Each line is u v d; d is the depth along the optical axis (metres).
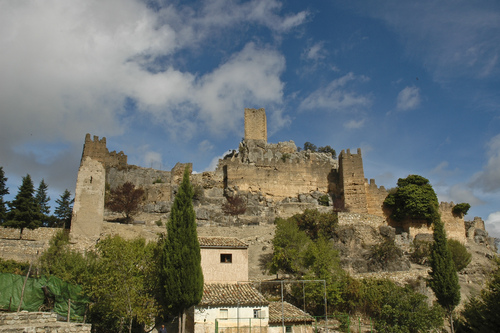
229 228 66.38
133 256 34.06
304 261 49.22
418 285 50.12
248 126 109.94
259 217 77.88
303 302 42.84
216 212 79.75
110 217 72.88
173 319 35.38
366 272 54.50
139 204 77.19
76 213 54.72
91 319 34.53
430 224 75.38
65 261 38.62
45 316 26.38
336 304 43.44
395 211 78.00
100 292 31.72
